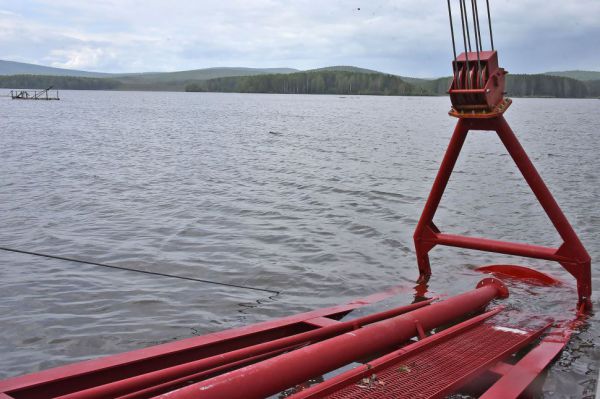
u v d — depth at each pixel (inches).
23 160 976.9
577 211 589.9
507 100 290.2
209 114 3312.0
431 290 334.3
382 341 197.3
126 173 845.8
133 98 7480.3
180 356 203.3
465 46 276.5
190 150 1247.5
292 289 339.6
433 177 853.8
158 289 333.7
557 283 331.0
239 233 475.8
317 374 170.2
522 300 299.9
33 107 3846.0
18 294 322.3
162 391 173.6
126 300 314.3
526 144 1501.0
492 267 362.0
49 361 241.0
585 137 1788.9
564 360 232.7
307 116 3270.2
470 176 879.7
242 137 1678.2
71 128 1918.1
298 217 544.7
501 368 201.0
